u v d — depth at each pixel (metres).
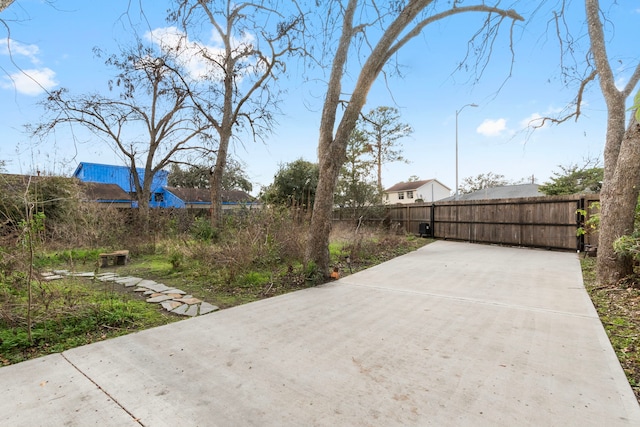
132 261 8.00
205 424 1.78
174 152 13.70
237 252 5.93
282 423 1.79
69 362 2.54
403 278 5.80
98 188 16.91
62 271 6.45
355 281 5.61
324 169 5.71
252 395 2.07
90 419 1.82
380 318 3.62
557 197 8.79
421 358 2.58
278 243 6.86
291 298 4.53
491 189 30.58
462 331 3.18
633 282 4.53
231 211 10.93
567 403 1.94
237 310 3.97
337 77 5.75
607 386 2.12
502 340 2.93
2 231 3.84
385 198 19.59
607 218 4.85
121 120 12.69
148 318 3.67
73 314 3.37
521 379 2.23
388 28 5.41
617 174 4.77
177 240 9.27
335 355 2.66
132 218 10.53
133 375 2.33
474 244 10.82
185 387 2.17
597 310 3.78
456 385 2.16
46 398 2.03
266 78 11.21
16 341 2.80
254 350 2.77
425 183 42.31
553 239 8.90
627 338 2.92
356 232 8.80
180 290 4.99
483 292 4.71
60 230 8.03
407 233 13.68
